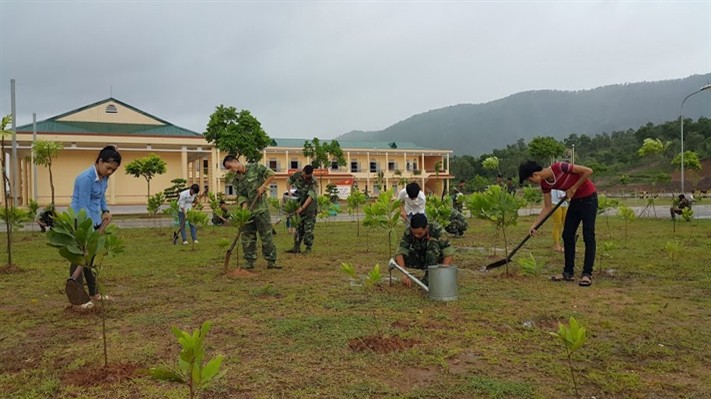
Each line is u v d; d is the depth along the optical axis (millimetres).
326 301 5414
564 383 3162
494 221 6938
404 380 3227
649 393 3018
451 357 3646
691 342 3945
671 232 12930
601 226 15320
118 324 4613
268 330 4320
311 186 9766
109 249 4750
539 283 6398
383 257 9117
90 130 39969
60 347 3975
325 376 3283
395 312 4902
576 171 6348
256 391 3061
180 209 11797
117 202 40531
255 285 6426
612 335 4152
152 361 3609
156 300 5605
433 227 6145
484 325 4449
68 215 3633
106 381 3248
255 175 7672
